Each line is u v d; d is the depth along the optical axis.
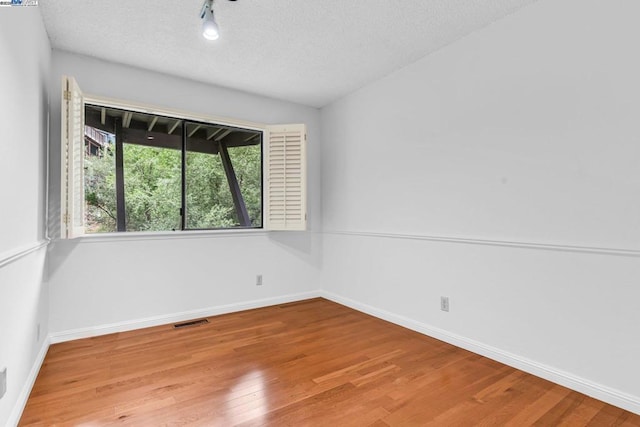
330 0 2.14
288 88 3.61
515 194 2.28
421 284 2.94
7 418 1.53
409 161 3.06
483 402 1.85
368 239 3.52
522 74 2.24
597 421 1.69
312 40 2.64
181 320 3.27
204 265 3.42
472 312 2.53
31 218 2.05
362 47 2.75
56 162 2.70
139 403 1.83
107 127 3.09
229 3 2.15
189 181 3.47
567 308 2.02
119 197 3.13
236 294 3.61
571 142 2.01
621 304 1.81
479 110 2.50
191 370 2.23
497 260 2.37
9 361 1.56
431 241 2.85
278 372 2.20
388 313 3.27
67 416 1.71
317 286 4.19
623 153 1.81
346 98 3.80
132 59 2.93
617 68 1.83
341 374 2.17
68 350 2.54
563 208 2.04
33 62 2.06
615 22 1.84
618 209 1.83
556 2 2.07
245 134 3.83
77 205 2.56
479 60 2.50
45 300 2.50
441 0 2.16
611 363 1.84
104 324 2.89
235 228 3.73
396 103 3.19
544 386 2.02
